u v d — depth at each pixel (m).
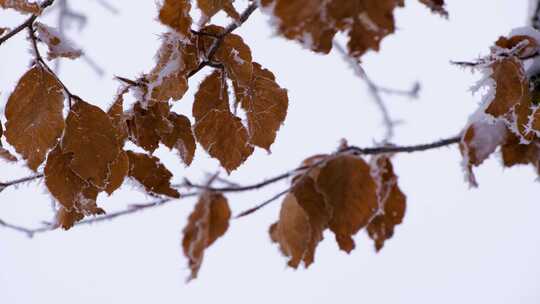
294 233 1.23
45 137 1.06
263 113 1.11
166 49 1.09
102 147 1.07
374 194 1.23
